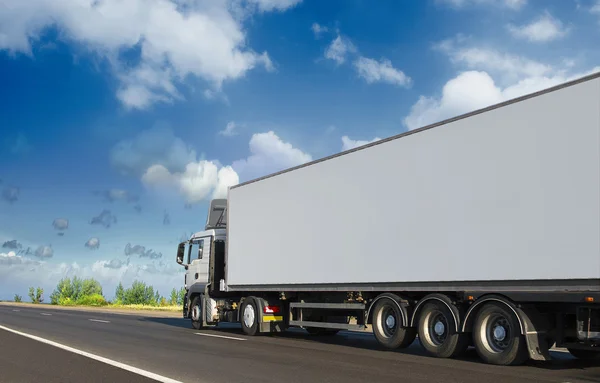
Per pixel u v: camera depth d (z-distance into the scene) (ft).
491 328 32.99
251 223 53.11
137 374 28.63
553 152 30.04
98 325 67.05
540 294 30.40
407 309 38.17
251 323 52.60
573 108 29.37
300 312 48.49
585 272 28.22
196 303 61.82
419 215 36.88
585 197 28.53
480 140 33.71
